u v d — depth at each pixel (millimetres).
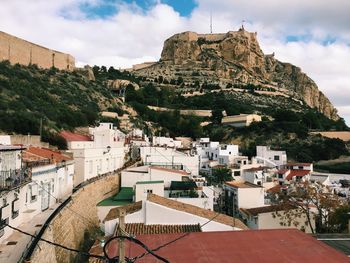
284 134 139250
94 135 69625
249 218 45156
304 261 15875
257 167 83312
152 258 16453
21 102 84312
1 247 24016
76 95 122312
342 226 41406
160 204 29625
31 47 126875
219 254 16797
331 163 119625
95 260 22016
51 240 25297
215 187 60750
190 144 124562
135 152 82688
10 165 29984
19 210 29344
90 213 42156
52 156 41844
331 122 182375
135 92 178375
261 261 15867
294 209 42219
